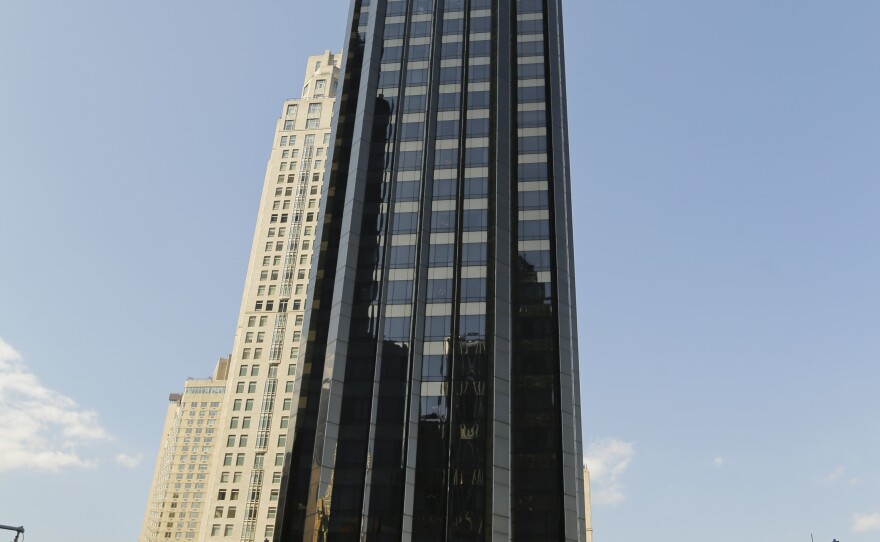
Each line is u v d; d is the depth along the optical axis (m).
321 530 81.44
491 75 111.12
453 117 108.06
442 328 92.44
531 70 113.12
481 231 98.75
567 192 108.56
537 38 116.12
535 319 94.31
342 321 93.50
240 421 138.38
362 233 100.06
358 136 107.06
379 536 80.56
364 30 120.88
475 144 105.62
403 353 91.06
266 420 137.50
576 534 81.88
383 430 86.38
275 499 130.50
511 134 107.81
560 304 95.19
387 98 110.50
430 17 117.56
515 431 87.25
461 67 112.25
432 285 95.50
